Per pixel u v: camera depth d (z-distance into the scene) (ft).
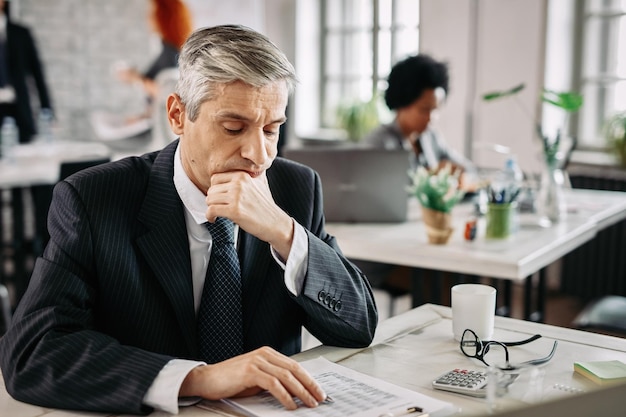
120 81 18.25
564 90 14.16
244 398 3.51
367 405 3.39
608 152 13.50
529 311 10.06
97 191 4.14
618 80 13.78
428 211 7.62
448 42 14.65
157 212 4.20
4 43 16.74
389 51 17.08
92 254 4.03
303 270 4.23
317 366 3.93
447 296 11.47
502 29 13.99
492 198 7.81
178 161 4.30
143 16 18.22
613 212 9.63
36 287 3.92
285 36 18.61
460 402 3.50
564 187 11.25
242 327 4.34
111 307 4.07
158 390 3.41
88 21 17.83
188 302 4.18
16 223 12.09
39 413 3.47
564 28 13.99
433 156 10.80
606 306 8.51
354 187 8.65
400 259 7.63
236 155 3.92
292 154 8.66
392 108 10.53
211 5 18.63
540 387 3.63
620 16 13.65
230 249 4.25
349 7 17.80
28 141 17.03
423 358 4.15
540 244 7.69
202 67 3.76
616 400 2.10
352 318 4.30
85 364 3.55
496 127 14.25
